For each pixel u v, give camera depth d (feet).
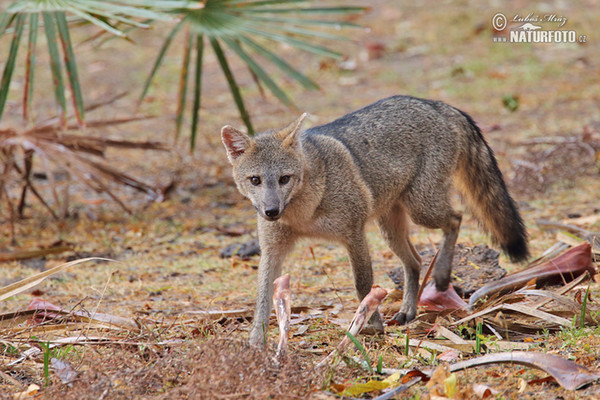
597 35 78.89
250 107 68.28
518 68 73.36
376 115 30.37
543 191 45.57
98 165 43.37
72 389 20.44
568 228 36.68
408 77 73.82
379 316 26.71
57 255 40.11
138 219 45.75
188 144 58.65
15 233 43.47
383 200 29.58
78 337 24.70
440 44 81.51
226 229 43.34
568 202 43.34
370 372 21.95
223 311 28.66
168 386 20.94
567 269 28.48
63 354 23.84
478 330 23.95
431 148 30.66
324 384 20.79
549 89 67.15
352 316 27.63
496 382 20.85
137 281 35.65
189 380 20.30
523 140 54.03
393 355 23.75
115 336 25.30
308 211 27.14
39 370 23.36
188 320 28.07
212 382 19.38
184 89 43.75
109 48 87.35
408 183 30.42
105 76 78.28
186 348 23.95
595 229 37.29
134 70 80.02
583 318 24.41
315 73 76.95
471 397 19.80
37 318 27.35
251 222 44.75
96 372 20.67
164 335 25.95
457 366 21.66
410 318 28.99
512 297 26.40
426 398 20.02
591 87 66.54
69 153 42.16
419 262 30.99
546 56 76.07
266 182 26.37
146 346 23.49
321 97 69.97
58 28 36.27
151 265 38.14
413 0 95.25
